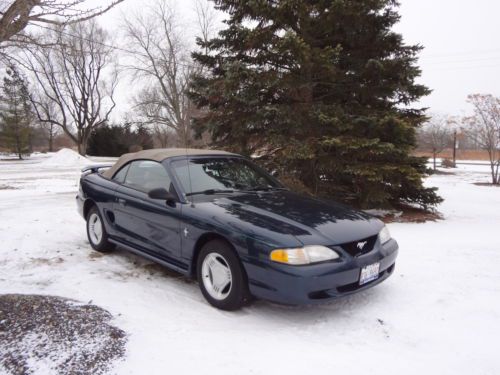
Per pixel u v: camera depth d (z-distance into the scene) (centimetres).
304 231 334
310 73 793
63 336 285
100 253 532
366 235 354
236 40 830
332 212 387
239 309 358
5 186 1460
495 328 320
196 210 378
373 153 742
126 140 4928
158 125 4366
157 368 257
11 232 643
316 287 311
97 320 313
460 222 764
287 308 363
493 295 383
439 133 3647
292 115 765
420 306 362
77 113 4222
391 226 714
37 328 295
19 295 358
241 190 441
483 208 959
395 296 386
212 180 438
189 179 425
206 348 284
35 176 2022
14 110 4291
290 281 308
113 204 486
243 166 491
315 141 756
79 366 254
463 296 382
